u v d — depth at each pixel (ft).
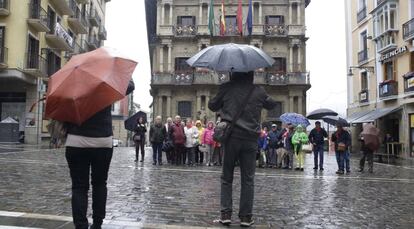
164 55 136.15
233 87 18.30
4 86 101.76
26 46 95.35
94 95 13.89
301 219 20.06
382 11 95.45
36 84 101.45
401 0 90.38
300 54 133.28
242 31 133.39
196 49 135.03
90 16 151.53
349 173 48.42
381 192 30.68
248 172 18.17
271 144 56.59
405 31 87.76
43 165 42.88
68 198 23.57
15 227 16.52
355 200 26.48
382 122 97.76
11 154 57.52
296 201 25.40
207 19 135.23
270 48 134.51
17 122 94.07
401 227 18.85
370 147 50.06
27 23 95.71
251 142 17.97
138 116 56.90
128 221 18.44
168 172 41.88
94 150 14.67
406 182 38.19
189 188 29.71
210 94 132.87
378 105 100.27
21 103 101.96
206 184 32.27
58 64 119.14
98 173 15.26
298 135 51.85
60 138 14.96
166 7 136.87
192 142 55.72
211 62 17.78
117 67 14.71
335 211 22.43
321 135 51.80
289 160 55.47
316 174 45.75
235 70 17.60
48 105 14.08
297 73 131.23
